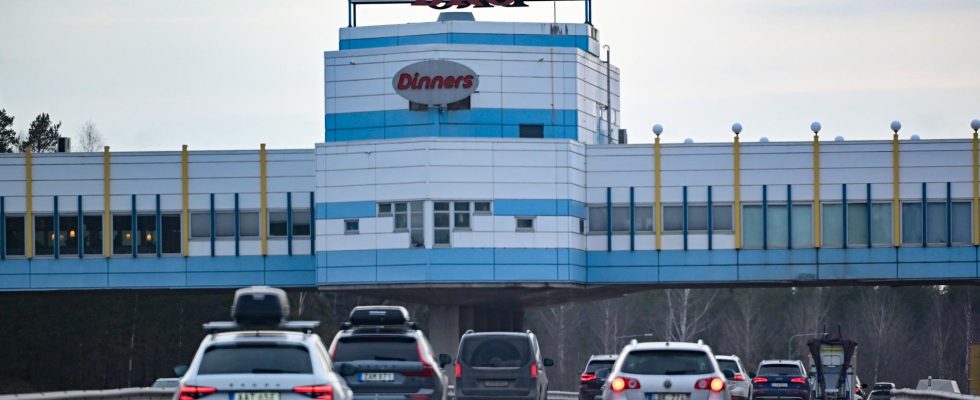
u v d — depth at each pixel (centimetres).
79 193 18662
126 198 18638
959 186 17975
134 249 18612
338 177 18000
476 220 17750
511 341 10994
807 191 18100
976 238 17900
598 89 19750
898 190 18000
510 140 17875
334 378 6238
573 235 17938
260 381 6022
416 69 18425
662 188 18250
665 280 18188
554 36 19212
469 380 10938
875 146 18038
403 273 17712
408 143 17775
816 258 18025
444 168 17725
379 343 8962
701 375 7844
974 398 10269
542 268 17800
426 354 9000
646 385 7825
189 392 6012
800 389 14800
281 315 6888
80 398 8969
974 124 17975
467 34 18912
